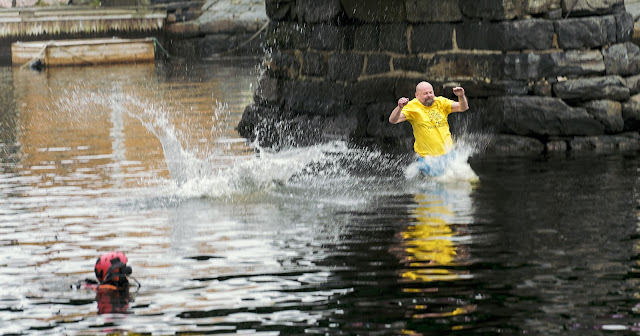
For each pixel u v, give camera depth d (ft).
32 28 253.65
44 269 50.24
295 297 43.80
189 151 91.97
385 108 96.78
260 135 103.30
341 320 40.42
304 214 61.46
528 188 66.90
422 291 43.93
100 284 46.52
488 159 81.71
